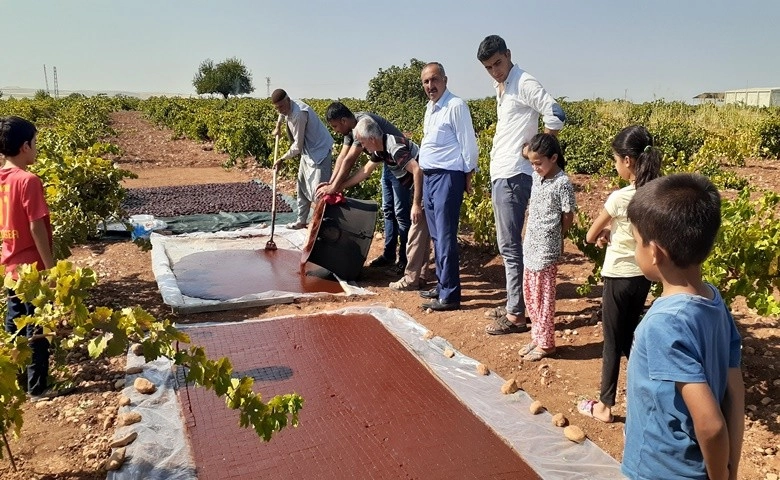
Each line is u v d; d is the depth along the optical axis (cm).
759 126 1689
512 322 525
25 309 397
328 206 658
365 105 3412
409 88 3897
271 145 1606
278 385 430
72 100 4612
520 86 490
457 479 330
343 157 702
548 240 453
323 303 602
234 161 1639
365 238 666
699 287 192
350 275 666
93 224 696
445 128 545
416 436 370
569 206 443
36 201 389
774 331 491
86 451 350
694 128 1889
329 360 470
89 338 488
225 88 7681
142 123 3447
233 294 611
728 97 5075
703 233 182
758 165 1551
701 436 178
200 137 2300
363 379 441
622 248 366
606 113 2688
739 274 423
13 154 394
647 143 359
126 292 622
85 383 430
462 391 422
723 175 1111
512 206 503
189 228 929
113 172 699
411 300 617
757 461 345
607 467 341
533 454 352
